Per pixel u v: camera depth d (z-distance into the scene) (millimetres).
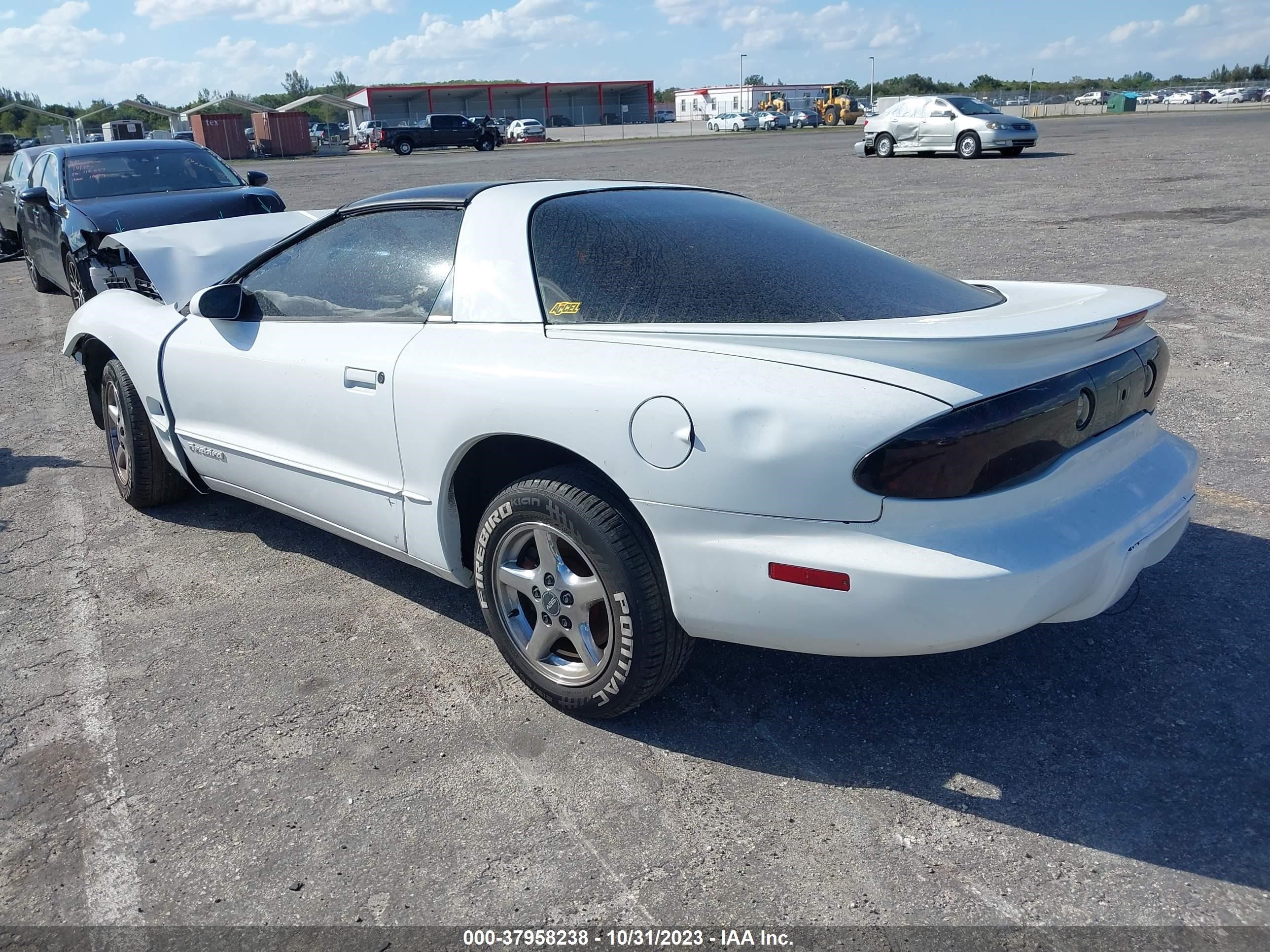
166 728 2865
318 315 3428
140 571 3945
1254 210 12656
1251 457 4629
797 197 16906
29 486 4992
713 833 2375
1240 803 2406
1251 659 3010
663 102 133875
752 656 3160
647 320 2619
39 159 10383
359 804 2518
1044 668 3020
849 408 2215
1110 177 17859
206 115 54594
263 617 3531
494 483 3135
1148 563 2611
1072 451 2428
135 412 4293
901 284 2871
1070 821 2371
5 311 10211
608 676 2662
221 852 2361
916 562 2195
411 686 3057
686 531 2412
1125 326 2484
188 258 5906
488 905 2174
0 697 3051
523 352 2717
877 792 2504
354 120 76125
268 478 3637
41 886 2273
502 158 38750
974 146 23734
